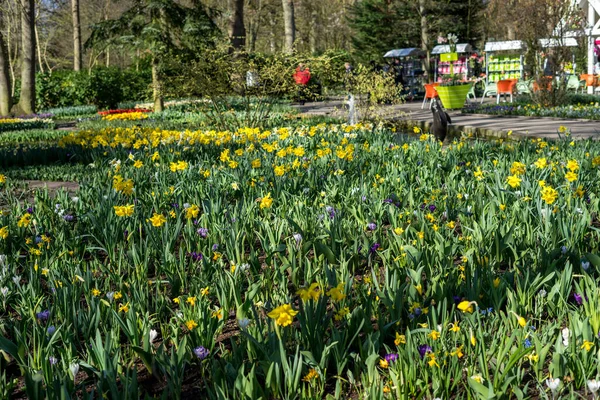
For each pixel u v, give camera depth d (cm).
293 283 403
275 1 5066
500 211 514
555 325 302
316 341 296
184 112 2489
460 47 3006
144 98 3544
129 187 494
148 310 355
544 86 2027
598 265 358
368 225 476
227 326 367
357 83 1523
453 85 2134
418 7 3781
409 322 334
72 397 267
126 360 317
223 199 629
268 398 271
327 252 409
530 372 293
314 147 1012
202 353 286
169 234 479
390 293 332
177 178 725
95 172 884
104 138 1102
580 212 493
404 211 546
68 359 297
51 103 3403
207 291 363
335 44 5172
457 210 538
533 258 403
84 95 3378
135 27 2531
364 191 602
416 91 3122
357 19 4028
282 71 1530
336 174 705
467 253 376
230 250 448
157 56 2448
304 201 580
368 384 273
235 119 1561
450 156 778
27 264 451
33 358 305
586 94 2430
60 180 913
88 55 5238
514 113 1880
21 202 750
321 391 266
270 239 463
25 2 2973
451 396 277
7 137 1708
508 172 680
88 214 528
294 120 1820
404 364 271
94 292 358
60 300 353
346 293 351
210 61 1483
